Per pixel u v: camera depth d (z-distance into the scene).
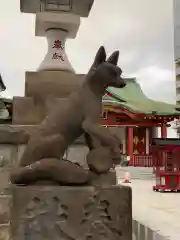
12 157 5.52
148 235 4.81
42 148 3.89
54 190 3.62
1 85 10.12
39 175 3.75
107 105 29.16
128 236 3.79
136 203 8.26
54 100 5.48
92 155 3.96
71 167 3.81
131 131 33.19
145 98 33.16
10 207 3.86
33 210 3.60
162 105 30.14
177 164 12.18
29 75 6.02
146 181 17.80
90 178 3.90
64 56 6.40
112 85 4.25
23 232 3.58
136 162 31.83
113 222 3.74
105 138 4.02
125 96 32.66
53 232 3.58
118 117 30.97
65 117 4.02
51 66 6.18
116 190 3.79
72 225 3.62
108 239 3.70
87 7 6.12
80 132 4.12
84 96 4.13
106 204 3.74
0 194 5.30
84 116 4.06
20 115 5.85
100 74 4.17
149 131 35.78
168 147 12.42
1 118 6.28
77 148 5.59
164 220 5.67
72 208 3.63
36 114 5.88
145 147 35.62
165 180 12.02
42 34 6.60
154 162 13.35
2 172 5.42
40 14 6.14
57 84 6.02
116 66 4.24
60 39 6.42
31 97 5.95
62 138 3.95
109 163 3.99
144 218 5.88
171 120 30.31
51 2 6.04
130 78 36.03
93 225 3.67
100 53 4.27
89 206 3.68
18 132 5.52
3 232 4.81
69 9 6.12
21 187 3.65
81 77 6.16
